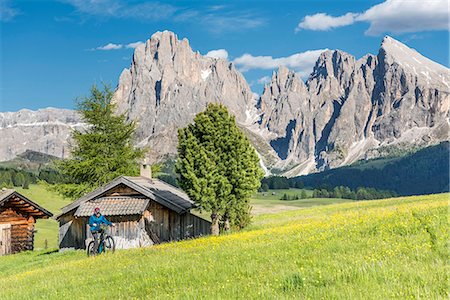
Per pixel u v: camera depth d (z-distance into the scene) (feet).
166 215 142.31
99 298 41.34
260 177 136.56
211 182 127.03
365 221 69.62
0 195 158.61
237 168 129.29
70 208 146.51
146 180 160.66
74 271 68.13
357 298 27.14
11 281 72.28
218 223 143.54
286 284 33.47
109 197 143.33
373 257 38.01
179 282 42.42
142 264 60.13
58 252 144.05
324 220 95.96
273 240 67.26
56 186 192.85
